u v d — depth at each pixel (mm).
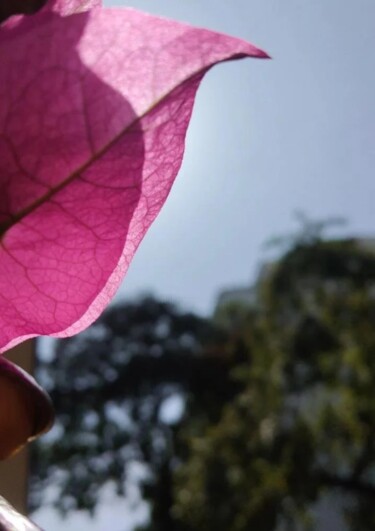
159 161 296
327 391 3715
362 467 3572
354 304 3818
